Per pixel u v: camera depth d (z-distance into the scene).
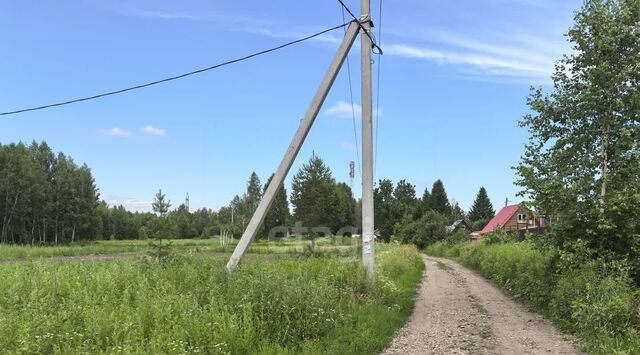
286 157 12.08
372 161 13.48
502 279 20.17
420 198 121.75
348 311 10.10
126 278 9.66
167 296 7.96
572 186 12.02
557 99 12.95
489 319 11.76
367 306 10.96
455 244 55.53
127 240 99.12
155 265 11.16
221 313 7.50
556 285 12.02
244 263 12.39
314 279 11.52
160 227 12.19
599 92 11.92
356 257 21.12
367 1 13.45
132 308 7.45
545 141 13.30
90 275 10.12
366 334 8.55
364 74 13.62
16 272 10.88
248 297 8.29
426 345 8.88
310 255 24.80
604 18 11.98
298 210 49.19
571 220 12.02
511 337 9.61
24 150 81.06
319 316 8.58
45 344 5.79
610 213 11.45
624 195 11.23
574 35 12.34
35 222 80.56
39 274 10.41
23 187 76.88
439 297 16.22
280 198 60.34
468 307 13.84
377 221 109.56
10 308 7.13
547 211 12.62
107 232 106.31
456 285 20.59
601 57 12.08
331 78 12.39
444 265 36.56
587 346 8.38
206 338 6.72
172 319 7.14
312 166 49.41
